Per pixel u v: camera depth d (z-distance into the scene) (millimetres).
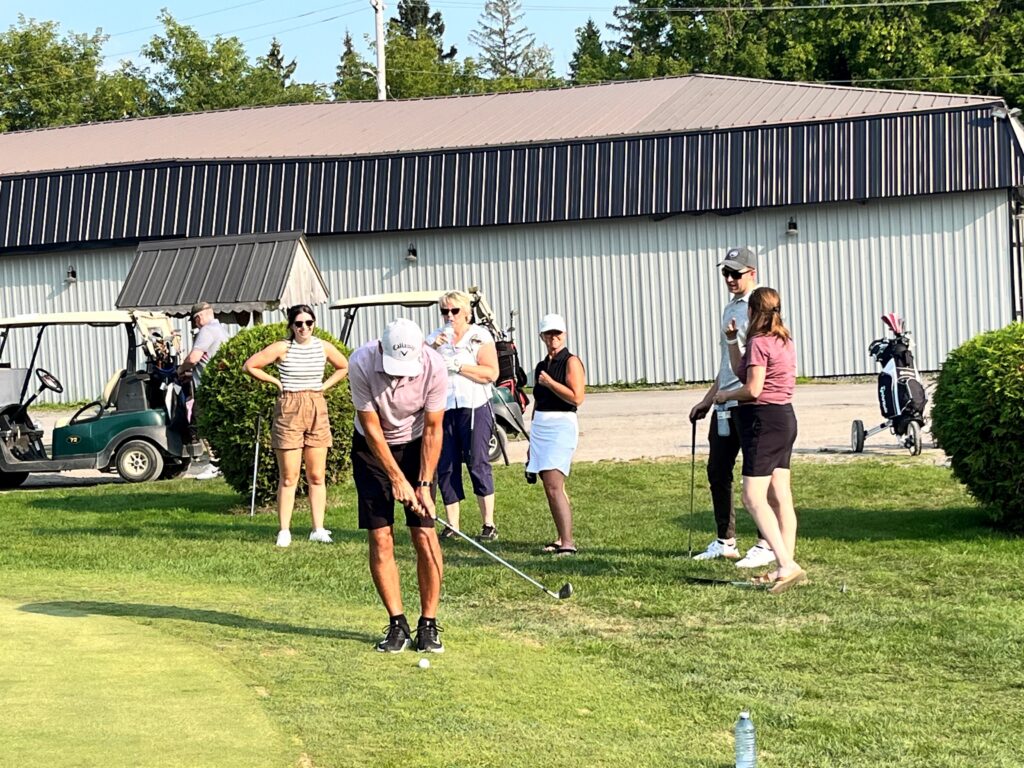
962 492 11430
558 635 7000
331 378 10164
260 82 65750
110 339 28703
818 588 7930
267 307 17422
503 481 13266
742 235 26016
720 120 26969
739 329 8500
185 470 15477
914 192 24688
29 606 7531
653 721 5449
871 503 11125
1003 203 24672
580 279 26844
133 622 7023
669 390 25469
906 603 7543
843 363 25688
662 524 10422
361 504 6418
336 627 7062
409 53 75312
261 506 12109
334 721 5164
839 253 25562
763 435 7906
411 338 6066
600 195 26219
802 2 52594
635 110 29219
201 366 13680
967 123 24688
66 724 4930
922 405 13969
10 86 59031
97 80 61531
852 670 6266
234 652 6316
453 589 8141
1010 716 5543
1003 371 9328
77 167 28328
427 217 26891
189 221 27531
